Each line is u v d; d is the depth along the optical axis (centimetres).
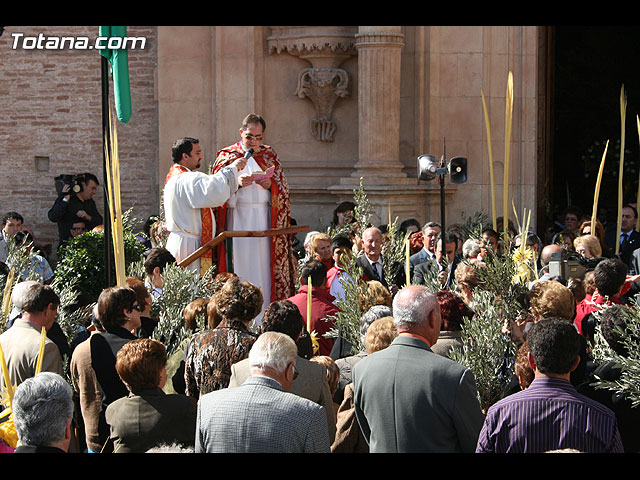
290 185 1270
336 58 1249
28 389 340
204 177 820
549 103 1329
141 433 391
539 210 1280
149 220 1066
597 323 486
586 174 1561
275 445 338
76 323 602
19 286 498
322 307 618
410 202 1212
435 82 1234
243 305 446
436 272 655
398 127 1216
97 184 1270
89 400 463
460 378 370
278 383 354
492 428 354
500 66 1238
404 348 383
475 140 1237
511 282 480
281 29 1259
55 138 1343
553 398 347
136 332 539
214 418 344
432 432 367
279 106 1279
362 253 824
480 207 1241
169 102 1273
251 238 877
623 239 993
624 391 404
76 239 828
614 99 1598
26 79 1345
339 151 1276
